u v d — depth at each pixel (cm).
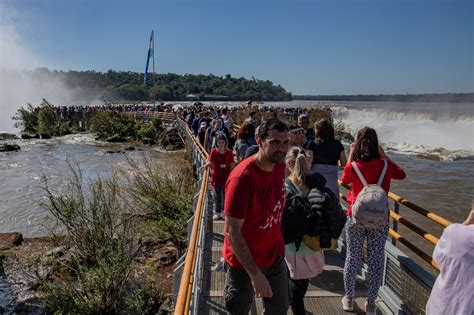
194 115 2305
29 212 1185
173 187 1042
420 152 2280
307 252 365
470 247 230
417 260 787
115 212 771
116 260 646
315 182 372
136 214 964
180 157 2070
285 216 355
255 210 270
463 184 1462
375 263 387
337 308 436
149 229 888
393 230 473
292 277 369
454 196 1294
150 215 966
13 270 757
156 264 775
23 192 1418
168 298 651
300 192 370
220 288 490
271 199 275
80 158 2214
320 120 501
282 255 299
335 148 497
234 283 290
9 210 1204
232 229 261
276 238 291
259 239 280
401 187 1414
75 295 628
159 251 830
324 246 354
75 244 743
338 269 535
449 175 1630
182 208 945
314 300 453
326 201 357
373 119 4178
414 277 390
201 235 503
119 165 1927
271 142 258
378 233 381
